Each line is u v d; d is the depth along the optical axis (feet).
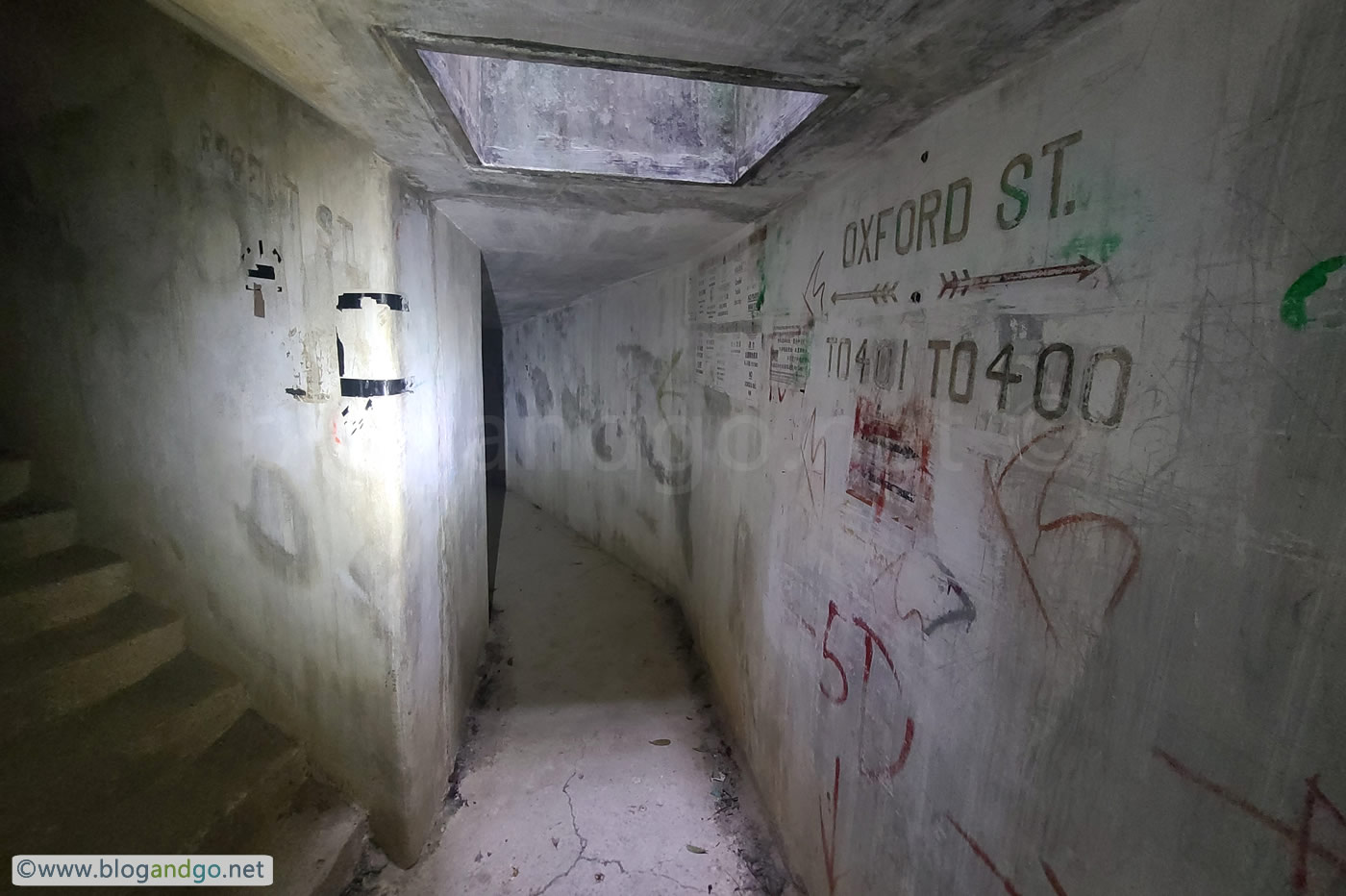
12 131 5.53
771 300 6.66
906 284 4.10
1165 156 2.33
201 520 6.07
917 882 4.02
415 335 6.06
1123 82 2.50
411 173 5.50
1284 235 1.94
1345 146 1.78
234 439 5.82
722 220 7.09
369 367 5.37
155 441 6.00
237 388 5.71
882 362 4.42
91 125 5.44
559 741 8.30
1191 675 2.27
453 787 7.40
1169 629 2.35
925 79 3.26
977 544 3.42
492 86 5.21
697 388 9.80
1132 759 2.52
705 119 5.61
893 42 2.91
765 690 7.03
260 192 5.32
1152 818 2.43
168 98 5.29
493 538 15.83
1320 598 1.87
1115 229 2.54
